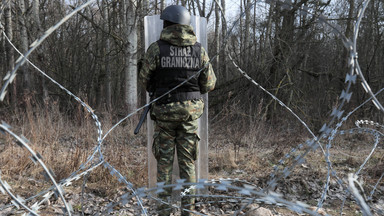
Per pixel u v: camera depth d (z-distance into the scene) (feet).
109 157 12.47
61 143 16.33
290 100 24.76
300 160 3.26
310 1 24.20
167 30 8.38
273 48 26.66
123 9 27.71
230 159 14.25
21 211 8.68
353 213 9.34
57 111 20.57
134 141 18.83
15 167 12.01
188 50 8.38
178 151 8.78
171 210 9.03
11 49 30.94
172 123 8.50
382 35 31.19
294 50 26.13
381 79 29.66
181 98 8.39
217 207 9.23
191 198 8.54
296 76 27.99
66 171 11.73
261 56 27.32
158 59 8.29
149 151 10.52
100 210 8.99
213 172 13.44
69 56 32.86
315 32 25.91
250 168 13.65
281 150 15.84
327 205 9.99
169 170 8.66
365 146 19.10
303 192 10.85
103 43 33.86
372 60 29.12
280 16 25.67
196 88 8.61
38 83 31.81
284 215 8.84
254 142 18.34
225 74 31.50
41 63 30.37
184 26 8.36
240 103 26.99
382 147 19.02
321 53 30.19
